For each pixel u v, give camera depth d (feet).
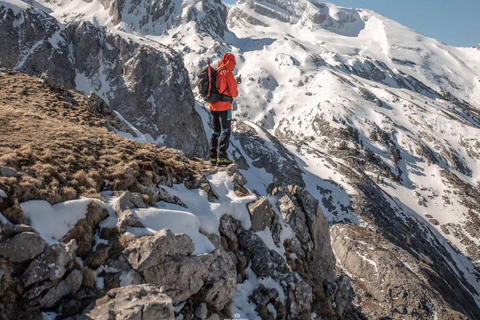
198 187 41.81
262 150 564.71
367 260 271.90
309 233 48.21
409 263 286.05
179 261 28.04
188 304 28.43
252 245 39.14
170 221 31.99
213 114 44.27
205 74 41.37
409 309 228.22
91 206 30.09
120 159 39.47
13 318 21.97
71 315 23.61
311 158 586.45
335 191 473.26
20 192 28.09
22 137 37.99
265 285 36.94
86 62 582.35
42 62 540.11
